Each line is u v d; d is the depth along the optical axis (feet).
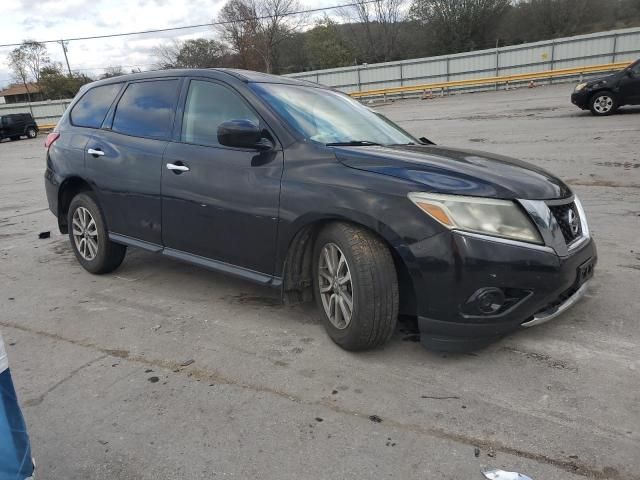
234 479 7.64
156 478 7.75
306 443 8.34
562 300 10.56
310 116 12.51
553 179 11.14
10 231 23.88
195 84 13.69
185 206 13.10
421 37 187.52
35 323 13.24
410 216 9.65
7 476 5.43
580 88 50.78
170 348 11.62
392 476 7.57
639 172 27.22
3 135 107.65
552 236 9.91
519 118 54.80
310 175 10.87
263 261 11.84
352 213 10.11
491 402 9.20
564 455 7.85
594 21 179.42
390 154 10.90
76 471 7.95
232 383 10.13
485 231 9.48
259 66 197.77
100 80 17.11
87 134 16.07
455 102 90.22
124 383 10.28
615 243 17.21
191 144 13.21
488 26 177.58
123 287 15.51
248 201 11.72
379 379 10.05
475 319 9.58
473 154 11.97
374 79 127.13
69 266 17.93
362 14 195.31
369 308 10.16
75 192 17.16
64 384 10.34
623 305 12.64
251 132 11.10
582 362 10.31
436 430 8.52
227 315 13.21
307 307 13.50
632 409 8.83
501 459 7.82
